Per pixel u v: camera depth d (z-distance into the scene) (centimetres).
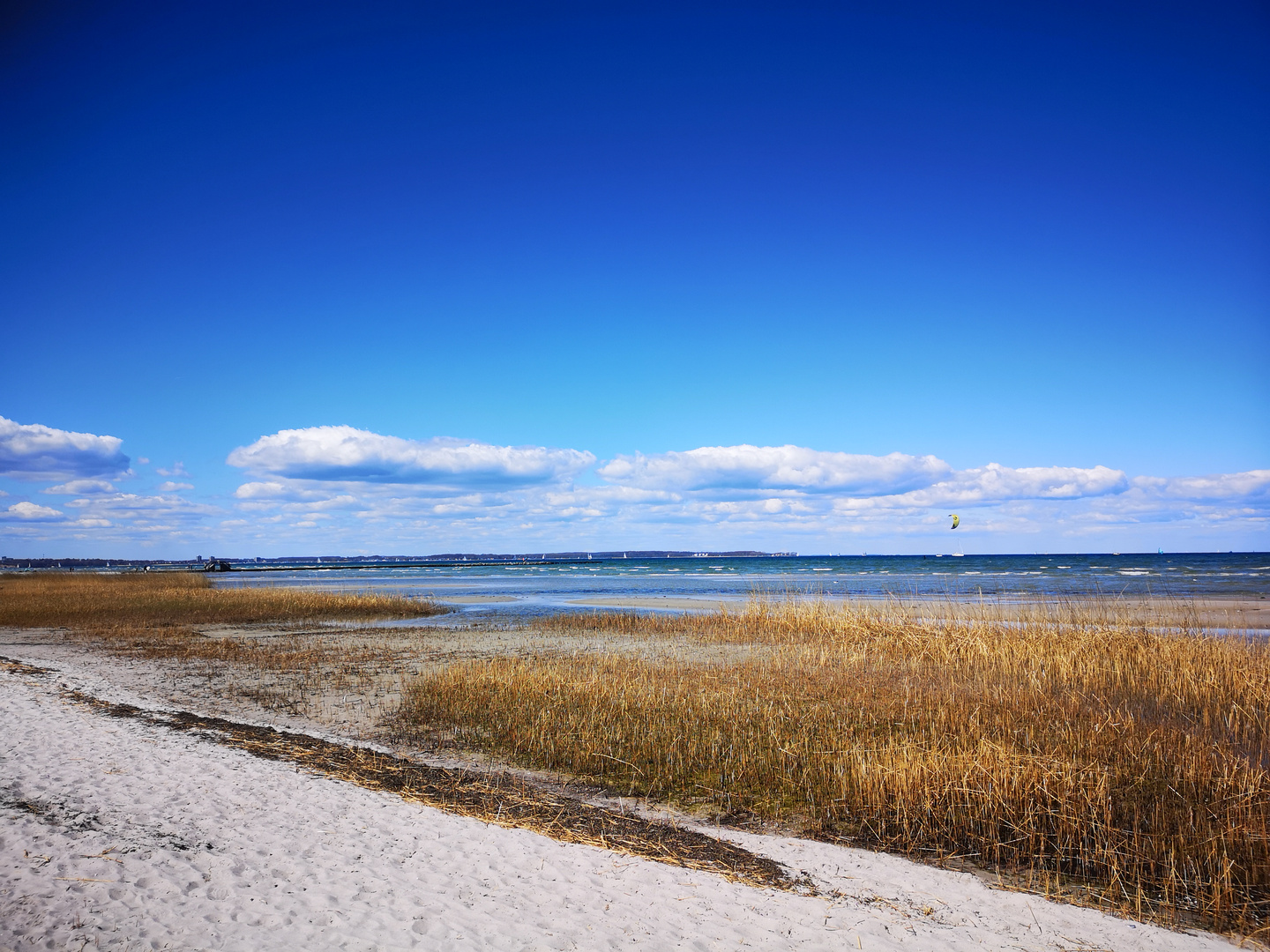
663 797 874
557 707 1241
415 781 892
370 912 541
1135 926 570
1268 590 4031
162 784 809
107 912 518
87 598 3516
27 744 941
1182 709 1271
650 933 530
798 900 601
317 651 1998
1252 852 664
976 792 777
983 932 555
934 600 3070
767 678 1529
